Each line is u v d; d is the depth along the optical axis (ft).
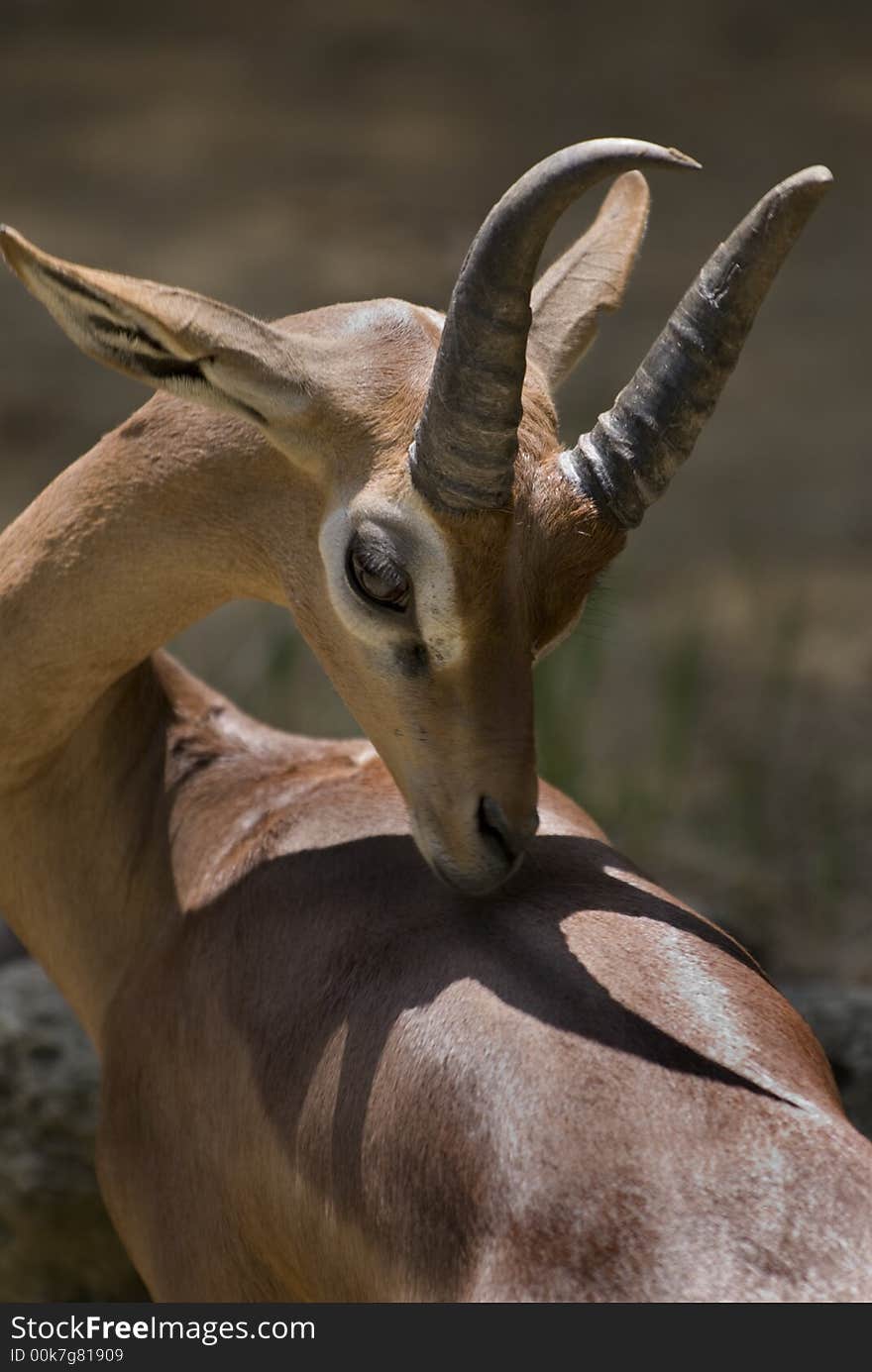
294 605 29.48
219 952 29.53
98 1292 42.86
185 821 32.45
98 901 33.04
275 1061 27.35
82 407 114.21
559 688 72.08
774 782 72.79
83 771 33.12
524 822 27.63
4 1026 43.09
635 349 121.19
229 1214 28.12
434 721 27.66
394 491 27.07
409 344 28.48
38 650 31.45
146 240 141.90
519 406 25.25
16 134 168.04
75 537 30.78
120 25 199.52
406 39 192.13
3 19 199.82
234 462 29.48
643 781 71.82
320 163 158.30
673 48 190.19
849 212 150.51
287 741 34.09
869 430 114.93
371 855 29.53
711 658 84.84
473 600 26.76
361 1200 24.84
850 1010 41.45
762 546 99.09
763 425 116.16
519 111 171.63
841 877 65.26
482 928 26.91
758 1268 21.54
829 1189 22.41
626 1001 24.94
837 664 84.53
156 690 33.76
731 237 25.71
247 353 27.78
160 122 170.40
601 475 26.99
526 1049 24.16
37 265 27.17
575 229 133.90
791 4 203.10
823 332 131.13
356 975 27.14
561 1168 22.74
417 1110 24.47
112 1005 31.99
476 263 24.09
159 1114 29.63
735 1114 23.29
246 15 201.36
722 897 63.31
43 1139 42.22
